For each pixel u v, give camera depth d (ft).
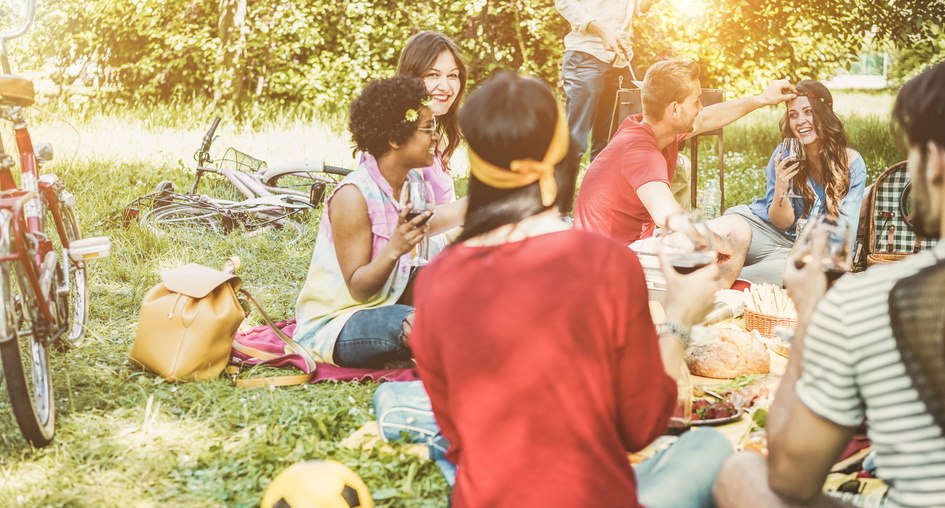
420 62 13.12
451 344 4.99
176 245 18.37
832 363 4.39
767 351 10.12
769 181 14.85
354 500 7.09
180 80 44.24
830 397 4.42
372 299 11.30
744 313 11.97
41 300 9.75
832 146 13.78
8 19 43.21
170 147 31.40
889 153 33.81
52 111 38.45
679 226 5.68
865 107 54.70
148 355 11.06
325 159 31.30
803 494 4.82
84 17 43.88
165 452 9.02
